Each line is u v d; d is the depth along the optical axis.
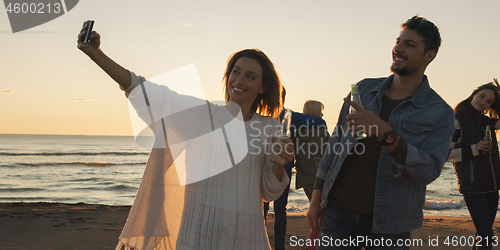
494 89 3.97
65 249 4.68
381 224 2.10
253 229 2.02
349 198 2.22
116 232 5.68
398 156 1.90
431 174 1.94
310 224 2.46
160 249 2.08
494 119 4.16
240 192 2.00
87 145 66.25
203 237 1.90
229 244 1.92
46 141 81.12
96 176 26.86
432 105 2.12
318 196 2.45
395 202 2.11
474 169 3.90
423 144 2.07
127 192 20.00
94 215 7.12
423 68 2.17
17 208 7.78
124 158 42.25
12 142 74.12
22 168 30.61
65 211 7.52
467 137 3.97
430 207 12.79
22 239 5.13
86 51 1.70
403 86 2.22
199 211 1.93
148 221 2.03
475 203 3.91
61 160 38.19
